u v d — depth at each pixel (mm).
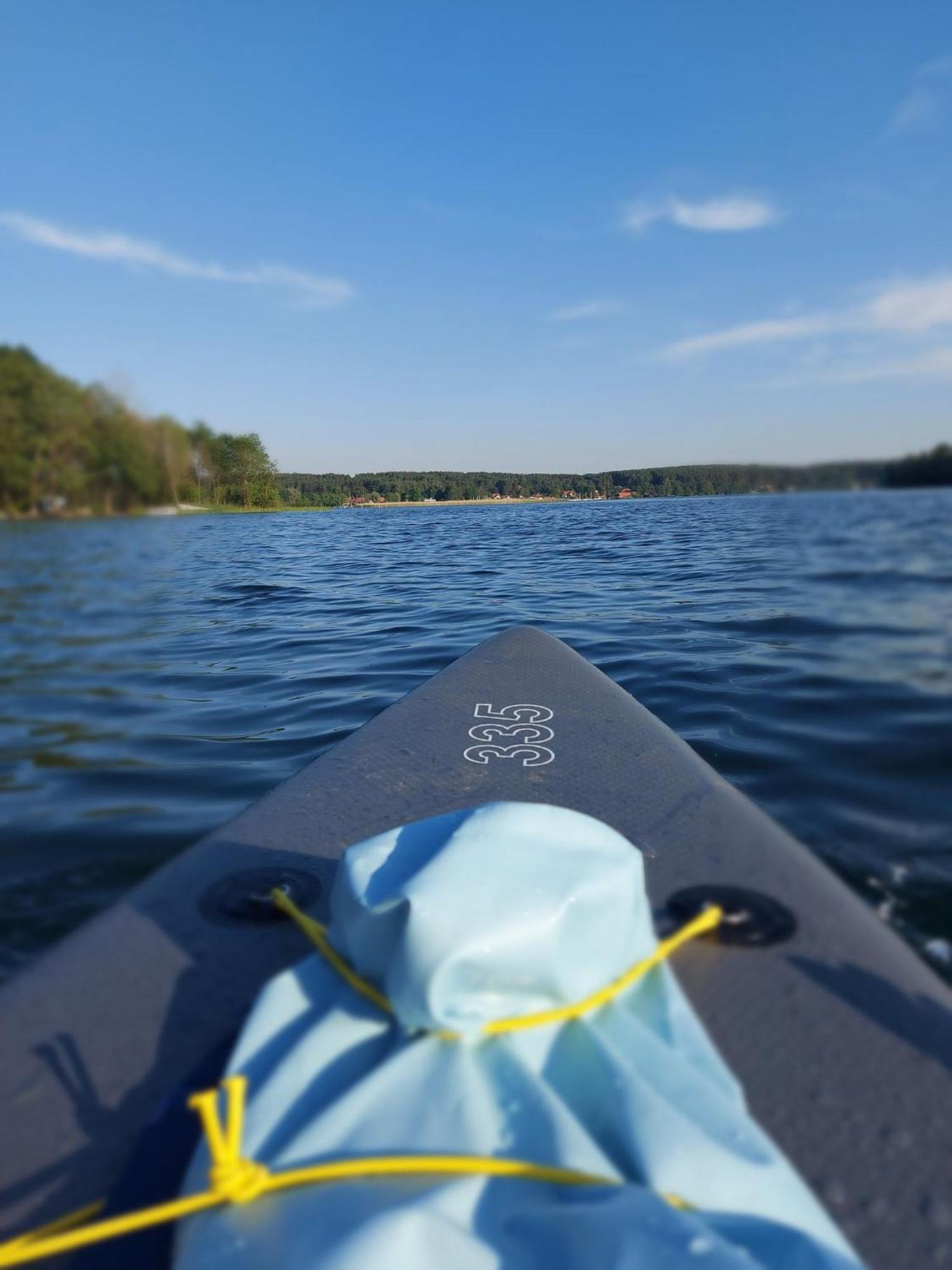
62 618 7301
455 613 7121
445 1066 922
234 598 8570
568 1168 792
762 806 2770
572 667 3195
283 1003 1060
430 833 1212
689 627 5801
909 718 3604
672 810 1988
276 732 3826
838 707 3797
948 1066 1158
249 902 1580
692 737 3455
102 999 1323
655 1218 711
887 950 1416
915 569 7652
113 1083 1153
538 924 970
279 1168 809
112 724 4016
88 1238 789
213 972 1382
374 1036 996
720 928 1454
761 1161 822
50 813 2885
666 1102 865
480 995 965
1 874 2436
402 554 14133
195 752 3566
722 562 9297
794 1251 717
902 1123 1061
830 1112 1077
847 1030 1221
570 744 2445
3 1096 1138
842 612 6039
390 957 1000
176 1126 1020
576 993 1004
